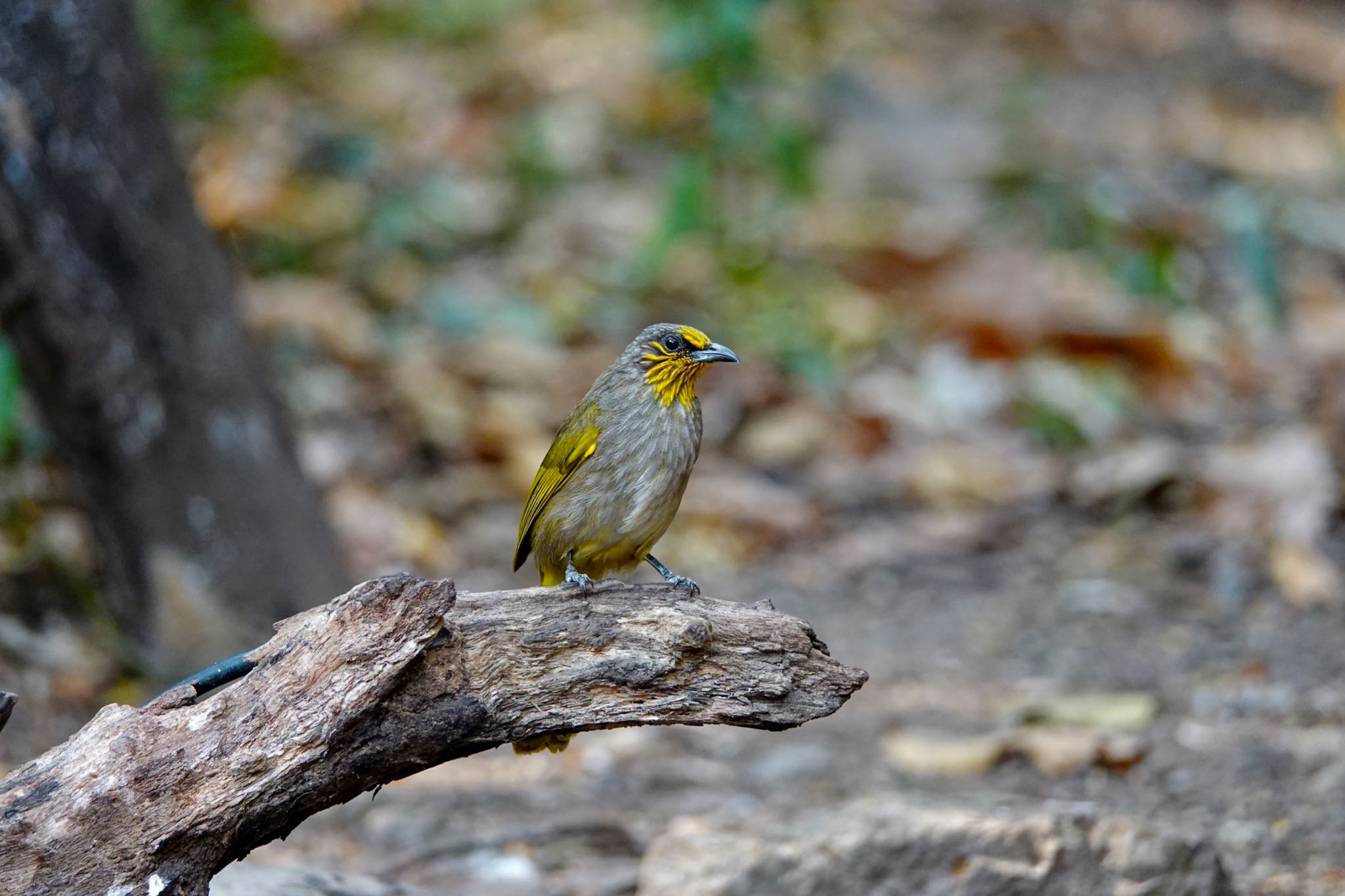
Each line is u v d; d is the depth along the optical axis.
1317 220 22.09
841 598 13.10
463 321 16.64
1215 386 17.12
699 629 5.83
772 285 18.17
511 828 9.23
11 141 9.75
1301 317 18.97
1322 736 9.88
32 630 10.97
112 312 10.19
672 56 18.66
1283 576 12.66
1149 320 17.64
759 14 19.27
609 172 21.47
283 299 16.42
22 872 5.17
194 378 10.52
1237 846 8.48
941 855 7.59
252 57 19.36
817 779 10.00
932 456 15.17
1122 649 11.82
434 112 21.94
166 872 5.29
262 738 5.36
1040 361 16.70
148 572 10.67
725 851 7.76
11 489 11.72
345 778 5.48
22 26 9.77
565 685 5.78
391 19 25.25
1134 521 14.25
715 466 15.34
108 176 10.09
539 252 18.73
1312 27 36.34
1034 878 7.47
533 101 22.97
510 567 13.48
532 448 14.82
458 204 19.30
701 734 11.01
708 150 19.12
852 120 25.16
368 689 5.39
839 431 15.82
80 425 10.36
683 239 18.02
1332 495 13.77
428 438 14.89
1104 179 21.88
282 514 10.96
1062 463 15.33
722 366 16.56
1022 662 11.72
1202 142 25.92
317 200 18.62
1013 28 32.22
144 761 5.32
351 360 15.89
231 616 10.76
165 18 18.33
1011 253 19.58
